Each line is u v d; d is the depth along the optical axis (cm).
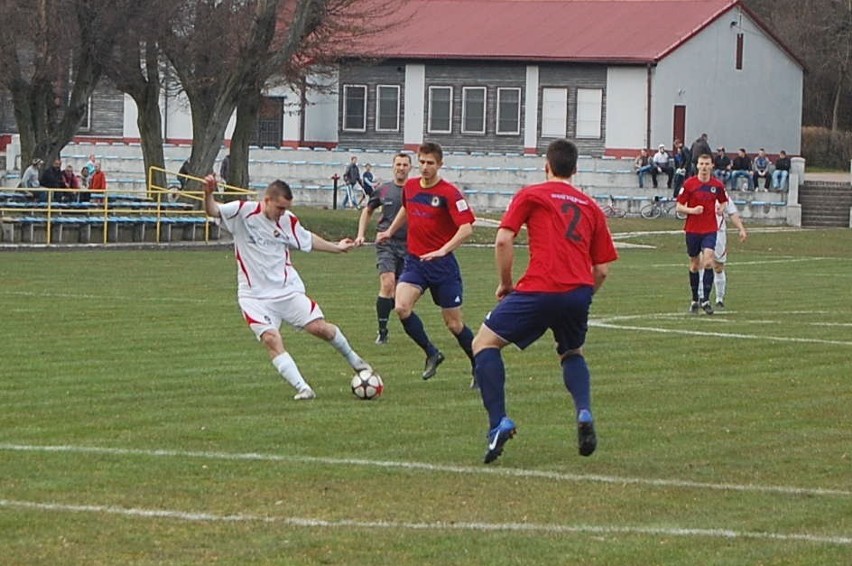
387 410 3262
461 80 17338
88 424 3034
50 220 9681
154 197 11206
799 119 18588
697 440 2969
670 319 5388
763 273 8469
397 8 15662
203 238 10369
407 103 17538
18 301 5803
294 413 3200
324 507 2331
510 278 2689
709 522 2281
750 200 14375
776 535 2203
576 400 2650
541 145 17050
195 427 3011
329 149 17025
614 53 16588
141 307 5594
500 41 17325
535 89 17038
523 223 2698
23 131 10844
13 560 1998
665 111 16662
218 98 11144
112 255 8975
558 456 2775
